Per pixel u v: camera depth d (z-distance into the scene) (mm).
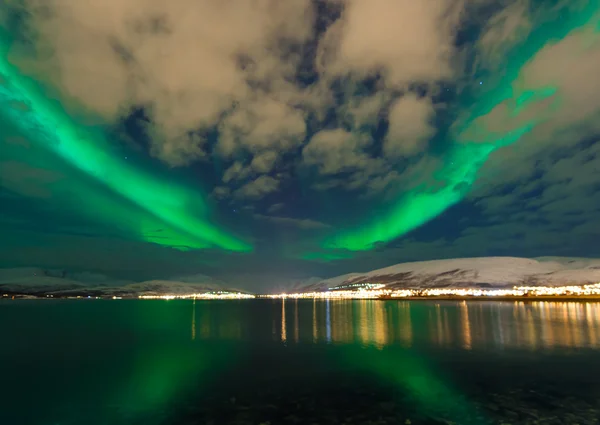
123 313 110688
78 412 20453
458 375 26078
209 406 20781
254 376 27141
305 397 21906
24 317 93188
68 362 33562
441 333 49312
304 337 47938
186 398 22312
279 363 31484
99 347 41938
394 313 92875
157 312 115000
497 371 26938
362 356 33781
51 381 26938
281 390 23422
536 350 34875
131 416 19703
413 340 43125
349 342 42594
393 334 49156
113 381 26656
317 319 77438
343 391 22969
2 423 19125
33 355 37125
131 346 42250
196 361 33156
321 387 23938
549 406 19344
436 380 24938
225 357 34750
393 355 33906
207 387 24516
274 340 45562
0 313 112562
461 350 35781
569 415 18031
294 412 19422
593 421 17250
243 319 80875
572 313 82312
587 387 22516
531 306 115875
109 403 21766
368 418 18297
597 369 27000
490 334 47000
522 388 22562
